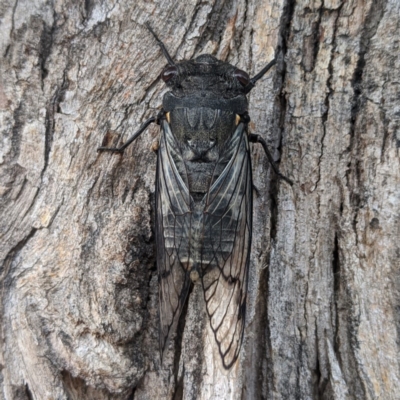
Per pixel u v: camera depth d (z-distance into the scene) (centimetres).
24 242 14
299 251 15
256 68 15
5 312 14
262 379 15
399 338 13
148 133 15
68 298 14
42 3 15
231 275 14
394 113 14
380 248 14
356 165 14
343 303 14
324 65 15
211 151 15
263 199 15
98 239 14
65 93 15
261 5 15
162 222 14
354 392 14
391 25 14
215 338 14
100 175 15
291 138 15
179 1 15
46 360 14
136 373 14
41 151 14
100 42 15
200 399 14
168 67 15
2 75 14
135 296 14
